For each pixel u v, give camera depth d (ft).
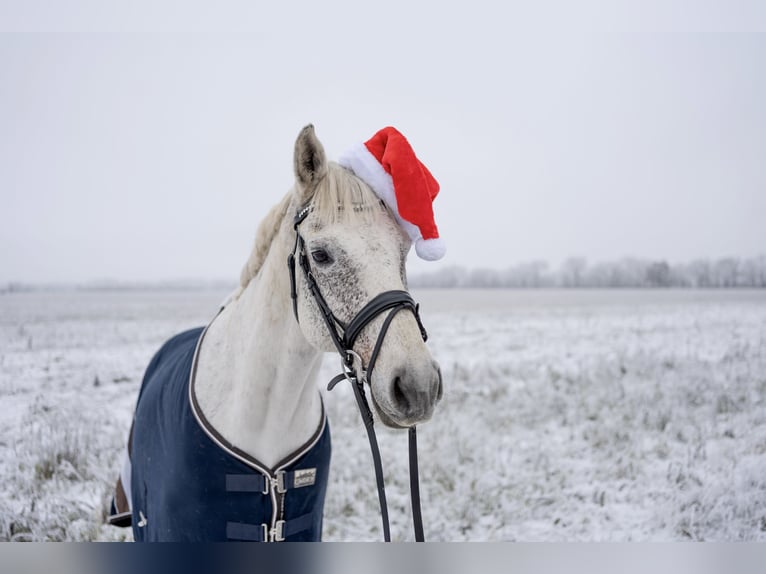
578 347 38.45
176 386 7.30
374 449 5.80
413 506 5.84
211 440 6.56
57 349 35.60
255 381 6.52
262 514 6.52
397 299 5.81
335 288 6.04
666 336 43.39
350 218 6.12
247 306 7.02
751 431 19.22
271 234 7.10
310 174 6.43
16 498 13.58
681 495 14.20
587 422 20.65
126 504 8.95
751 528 12.93
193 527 6.44
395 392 5.49
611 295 122.11
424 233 6.20
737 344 35.94
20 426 18.62
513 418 21.11
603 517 13.66
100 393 24.14
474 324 55.52
